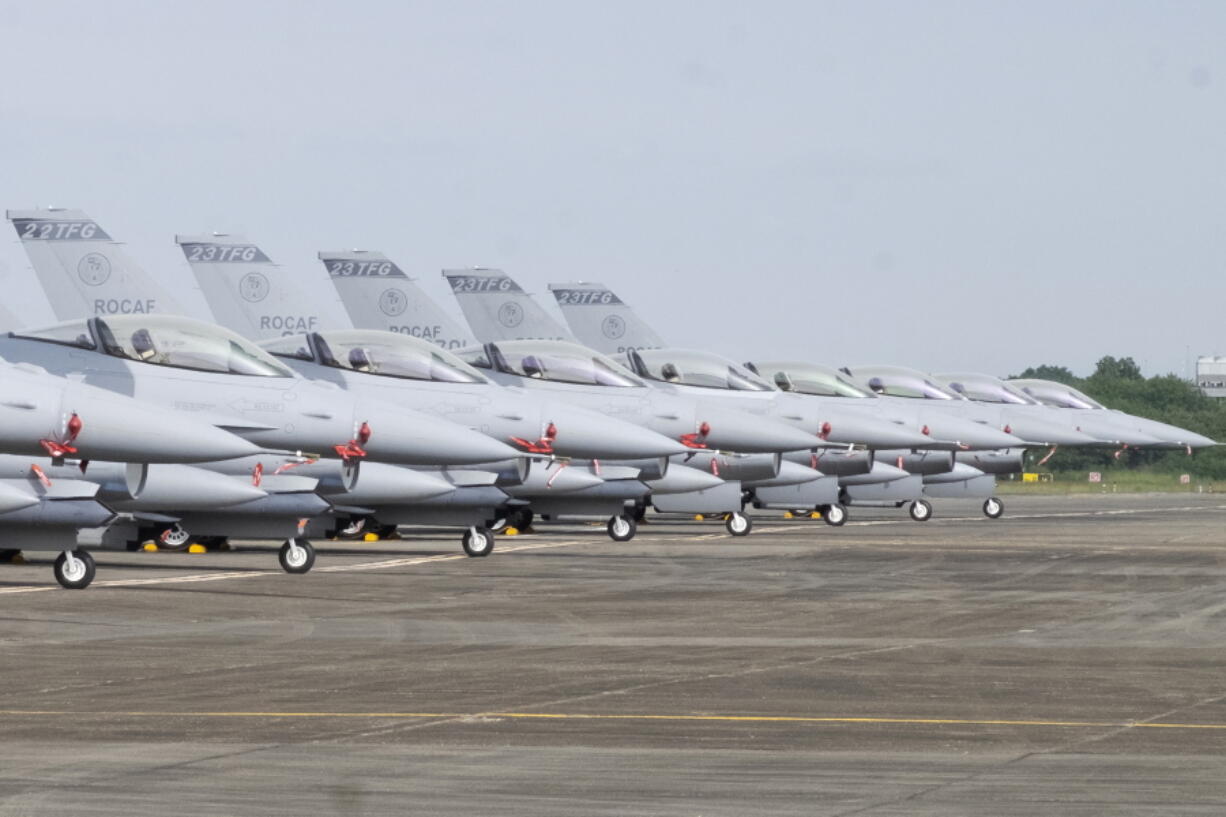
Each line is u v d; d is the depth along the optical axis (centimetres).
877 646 6125
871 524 16625
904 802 3419
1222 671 5419
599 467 12988
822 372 16788
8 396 8475
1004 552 11756
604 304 17838
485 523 11838
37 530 8444
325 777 3650
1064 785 3584
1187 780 3641
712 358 15375
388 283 15375
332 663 5562
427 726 4297
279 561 10469
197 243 14138
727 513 14388
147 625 6756
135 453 8731
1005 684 5103
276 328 14112
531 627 6769
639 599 8025
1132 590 8625
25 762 3803
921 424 16812
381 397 12062
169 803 3394
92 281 12456
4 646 6028
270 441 10650
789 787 3562
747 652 5925
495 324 16675
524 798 3450
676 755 3919
